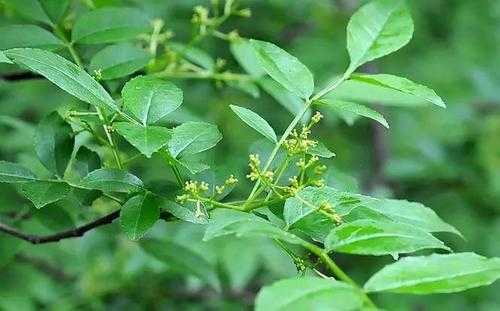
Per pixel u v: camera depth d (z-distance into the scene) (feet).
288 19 4.50
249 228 1.71
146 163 2.95
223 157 3.81
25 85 4.09
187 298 3.95
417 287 1.63
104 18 2.35
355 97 2.58
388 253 1.72
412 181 4.63
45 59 1.84
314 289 1.58
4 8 2.77
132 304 4.00
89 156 2.16
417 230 1.75
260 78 2.71
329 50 4.74
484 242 4.78
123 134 1.77
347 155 4.65
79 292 4.00
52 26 2.43
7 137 3.50
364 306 1.60
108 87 2.39
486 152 4.52
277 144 1.95
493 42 5.88
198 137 1.92
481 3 5.97
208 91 3.48
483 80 5.02
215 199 2.02
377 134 4.58
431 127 4.93
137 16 2.37
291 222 1.89
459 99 5.04
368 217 1.95
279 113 4.03
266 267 3.76
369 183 4.47
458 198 4.88
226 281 3.69
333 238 1.74
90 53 2.45
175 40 3.63
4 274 3.98
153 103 1.90
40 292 3.99
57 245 3.98
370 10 2.21
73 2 2.76
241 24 4.05
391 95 2.59
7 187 2.56
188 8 3.72
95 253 3.83
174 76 2.70
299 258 1.90
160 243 2.72
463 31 5.90
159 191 1.95
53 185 2.02
